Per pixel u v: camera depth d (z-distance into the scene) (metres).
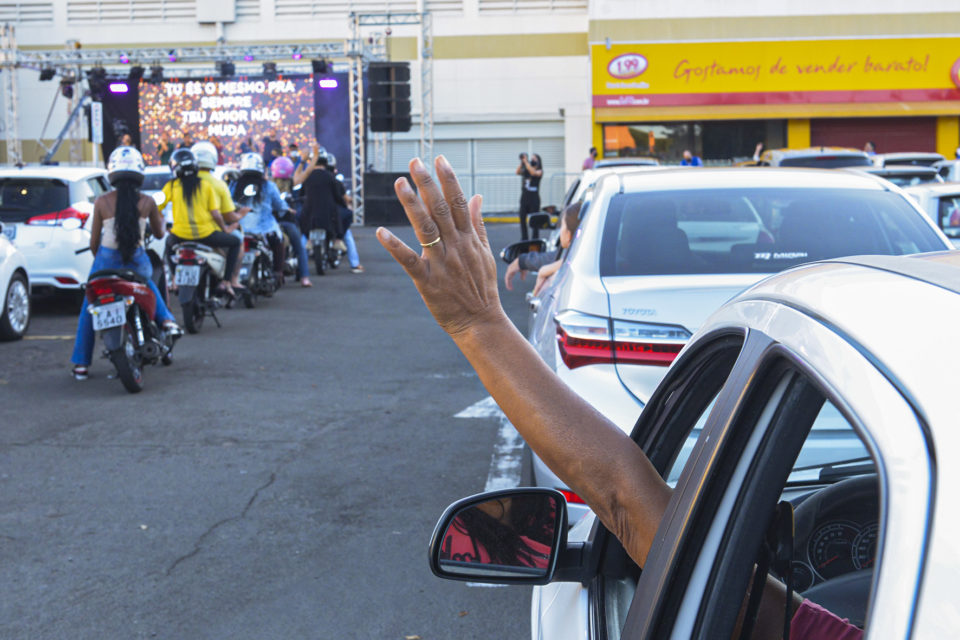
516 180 33.38
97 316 7.70
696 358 1.73
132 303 7.89
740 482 1.23
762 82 32.38
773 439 1.18
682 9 32.22
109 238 8.09
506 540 1.82
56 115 34.22
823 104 32.41
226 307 13.23
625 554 1.86
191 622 3.91
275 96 29.92
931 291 1.02
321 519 5.07
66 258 12.31
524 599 4.16
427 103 34.09
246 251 13.23
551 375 1.57
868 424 0.91
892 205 4.84
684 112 32.34
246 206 12.79
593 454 1.52
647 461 1.54
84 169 13.00
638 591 1.42
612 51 32.34
